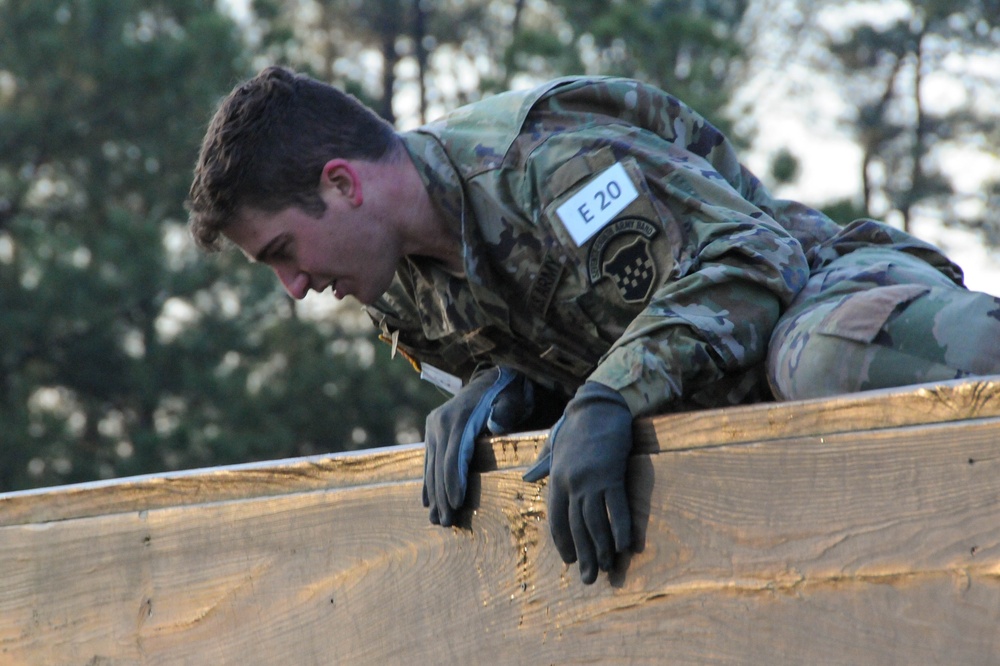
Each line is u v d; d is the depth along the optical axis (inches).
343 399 1433.3
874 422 162.6
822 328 197.0
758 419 173.9
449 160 238.5
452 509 208.4
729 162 245.3
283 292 1549.0
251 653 239.3
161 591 253.4
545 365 247.0
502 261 235.1
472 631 207.0
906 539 158.2
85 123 1393.9
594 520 184.7
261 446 1376.7
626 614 186.7
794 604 168.2
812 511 167.3
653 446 186.1
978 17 2474.2
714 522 177.6
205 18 1448.1
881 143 2571.4
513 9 2329.0
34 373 1384.1
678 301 204.7
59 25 1401.3
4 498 278.8
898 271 217.6
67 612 266.7
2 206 1418.6
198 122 1418.6
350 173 234.2
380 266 241.0
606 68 1389.0
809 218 252.4
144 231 1348.4
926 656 155.3
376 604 221.8
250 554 241.4
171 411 1466.5
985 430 152.5
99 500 264.4
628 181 221.0
